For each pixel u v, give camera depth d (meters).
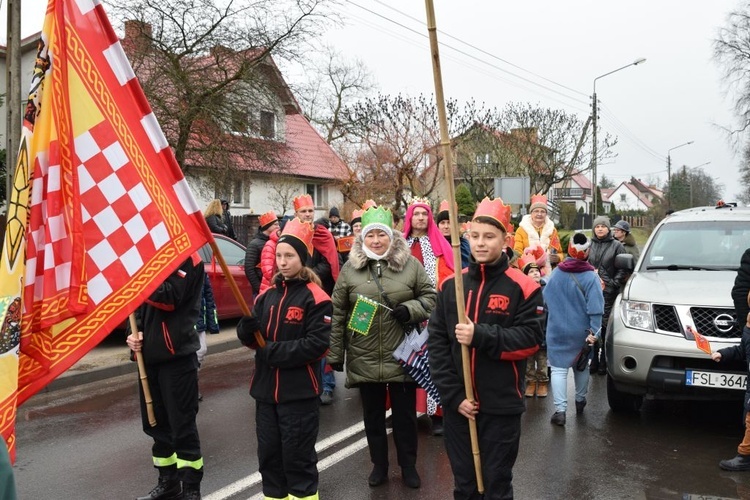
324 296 3.98
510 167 32.41
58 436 5.89
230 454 5.39
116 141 3.07
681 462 5.16
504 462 3.34
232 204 26.42
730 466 4.97
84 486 4.74
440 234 6.11
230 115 17.59
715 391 5.54
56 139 2.86
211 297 7.15
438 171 27.77
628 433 5.89
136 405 6.93
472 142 32.41
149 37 16.59
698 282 6.17
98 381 7.96
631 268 7.05
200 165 18.39
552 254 8.80
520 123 32.75
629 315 6.02
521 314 3.36
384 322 4.62
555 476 4.86
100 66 3.04
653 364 5.73
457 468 3.43
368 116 27.30
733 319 5.59
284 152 21.03
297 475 3.94
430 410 5.68
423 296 4.73
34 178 2.78
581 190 78.56
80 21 2.99
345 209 27.34
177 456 4.30
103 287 3.01
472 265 3.49
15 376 2.52
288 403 3.89
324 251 7.22
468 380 3.30
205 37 17.14
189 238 3.26
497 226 3.41
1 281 2.58
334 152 31.33
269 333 3.96
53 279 2.84
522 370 3.40
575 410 6.66
